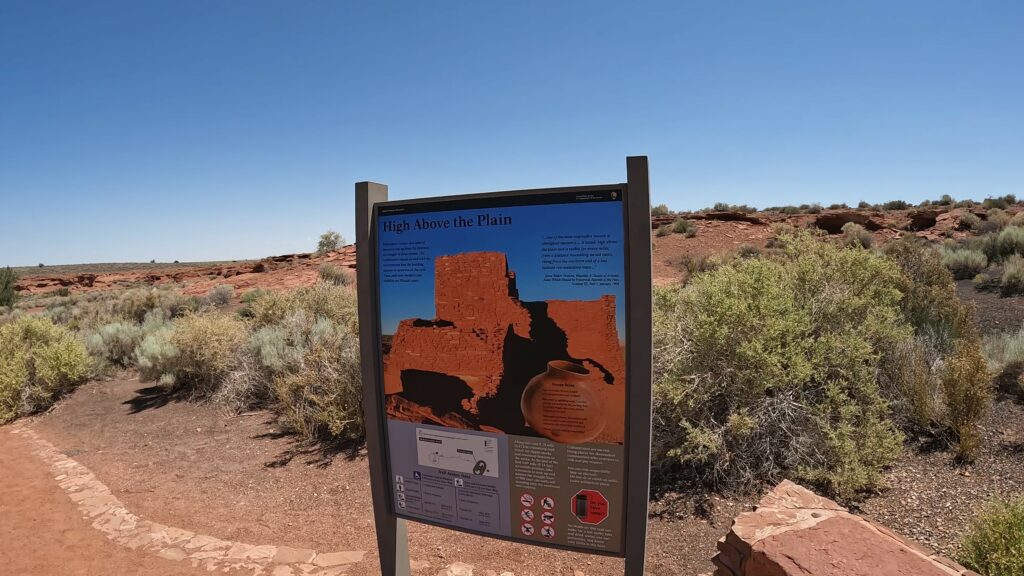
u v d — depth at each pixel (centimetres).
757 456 502
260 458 661
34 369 998
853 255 678
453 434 277
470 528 282
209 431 772
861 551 248
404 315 281
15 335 1069
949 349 661
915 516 417
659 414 528
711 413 519
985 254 1552
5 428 862
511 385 262
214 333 961
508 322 259
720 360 524
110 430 812
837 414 505
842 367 535
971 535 353
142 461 679
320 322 971
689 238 3052
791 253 778
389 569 308
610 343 243
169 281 5456
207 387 935
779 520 283
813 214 4047
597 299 243
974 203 4188
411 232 276
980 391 499
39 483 620
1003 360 661
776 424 496
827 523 275
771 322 512
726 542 286
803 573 234
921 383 541
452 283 269
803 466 471
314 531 482
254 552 443
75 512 539
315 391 742
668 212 4378
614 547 256
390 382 288
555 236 248
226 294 2348
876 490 457
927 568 236
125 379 1118
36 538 486
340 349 743
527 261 253
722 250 2569
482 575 391
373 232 287
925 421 528
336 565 419
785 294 579
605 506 254
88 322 1730
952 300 774
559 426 255
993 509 362
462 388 272
